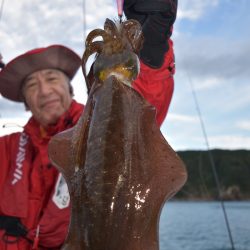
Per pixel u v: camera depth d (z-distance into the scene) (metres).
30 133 0.98
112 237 0.39
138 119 0.45
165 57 0.70
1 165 1.00
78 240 0.40
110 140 0.43
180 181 0.42
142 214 0.40
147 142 0.44
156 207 0.41
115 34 0.48
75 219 0.41
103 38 0.48
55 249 0.88
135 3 0.66
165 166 0.43
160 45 0.68
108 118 0.44
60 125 0.96
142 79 0.68
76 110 0.98
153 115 0.45
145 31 0.66
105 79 0.47
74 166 0.45
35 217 0.92
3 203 0.93
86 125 0.46
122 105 0.45
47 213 0.88
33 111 0.99
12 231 0.90
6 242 0.90
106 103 0.45
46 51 0.98
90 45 0.49
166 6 0.65
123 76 0.47
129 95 0.46
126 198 0.41
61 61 1.01
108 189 0.41
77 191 0.43
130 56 0.47
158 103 0.71
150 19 0.66
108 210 0.40
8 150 1.01
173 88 0.74
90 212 0.40
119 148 0.42
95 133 0.44
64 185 0.89
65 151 0.46
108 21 0.49
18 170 0.96
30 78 1.00
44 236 0.87
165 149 0.44
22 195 0.92
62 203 0.88
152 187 0.42
